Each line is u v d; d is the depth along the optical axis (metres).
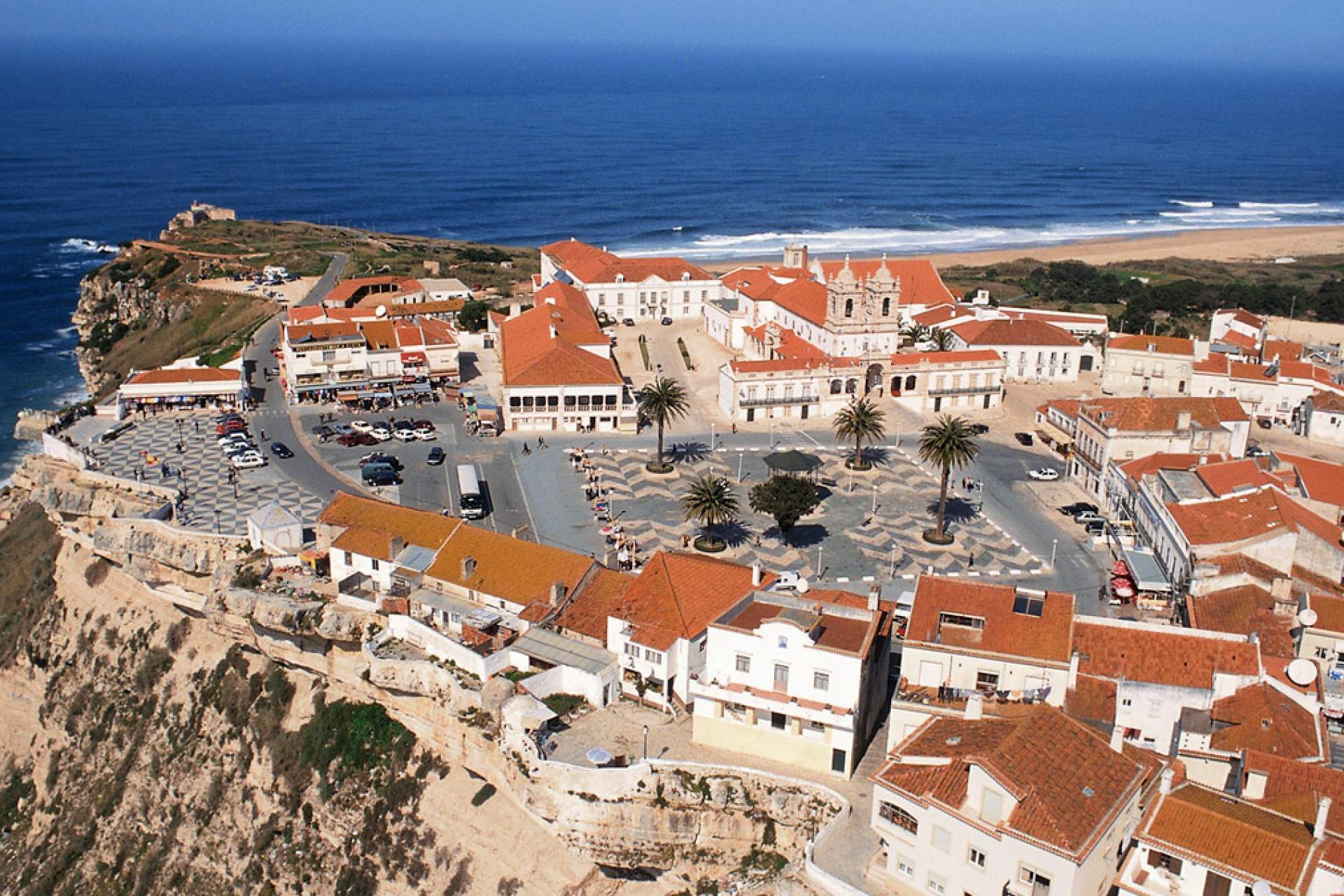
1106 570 132.38
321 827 103.69
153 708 123.06
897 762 76.25
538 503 147.12
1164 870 69.62
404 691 102.06
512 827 93.88
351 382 184.50
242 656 119.12
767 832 86.50
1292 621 102.94
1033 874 66.69
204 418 175.00
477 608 108.81
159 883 109.81
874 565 132.25
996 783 68.62
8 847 122.50
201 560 125.50
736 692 89.75
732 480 158.00
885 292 191.88
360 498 124.81
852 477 160.75
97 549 132.75
